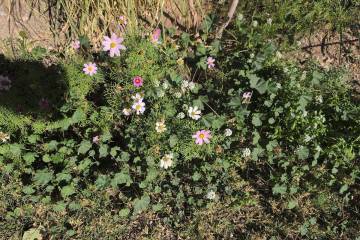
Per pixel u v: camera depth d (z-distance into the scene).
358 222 1.17
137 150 1.16
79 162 1.14
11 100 1.16
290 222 1.16
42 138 1.17
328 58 1.42
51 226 1.07
